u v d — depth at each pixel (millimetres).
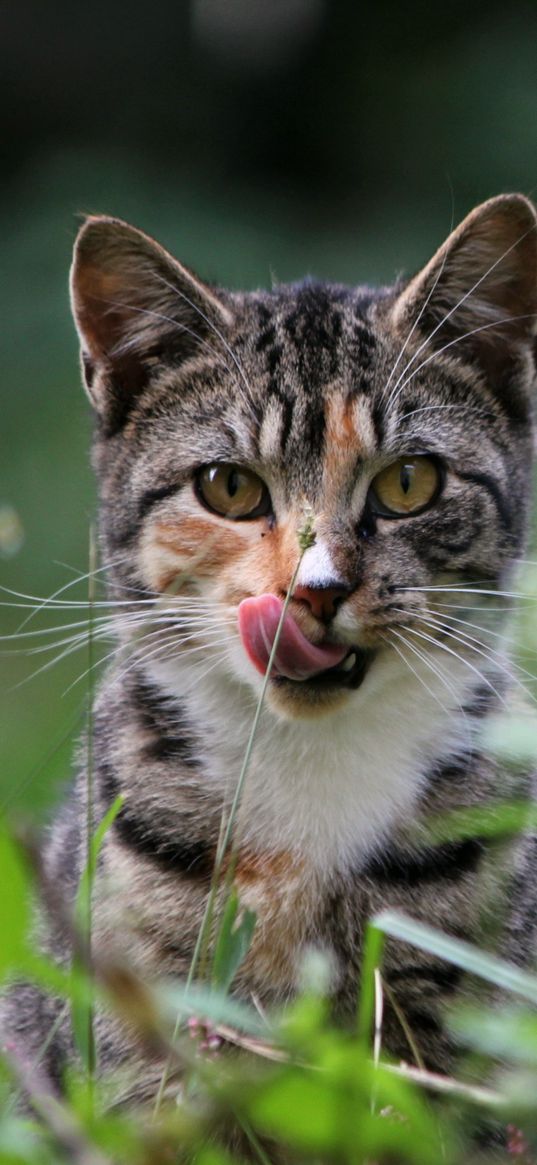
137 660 8719
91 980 5328
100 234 8914
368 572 8141
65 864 8711
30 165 29078
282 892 8109
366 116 29438
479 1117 6793
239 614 7793
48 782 13016
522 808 7473
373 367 8734
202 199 27906
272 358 8797
